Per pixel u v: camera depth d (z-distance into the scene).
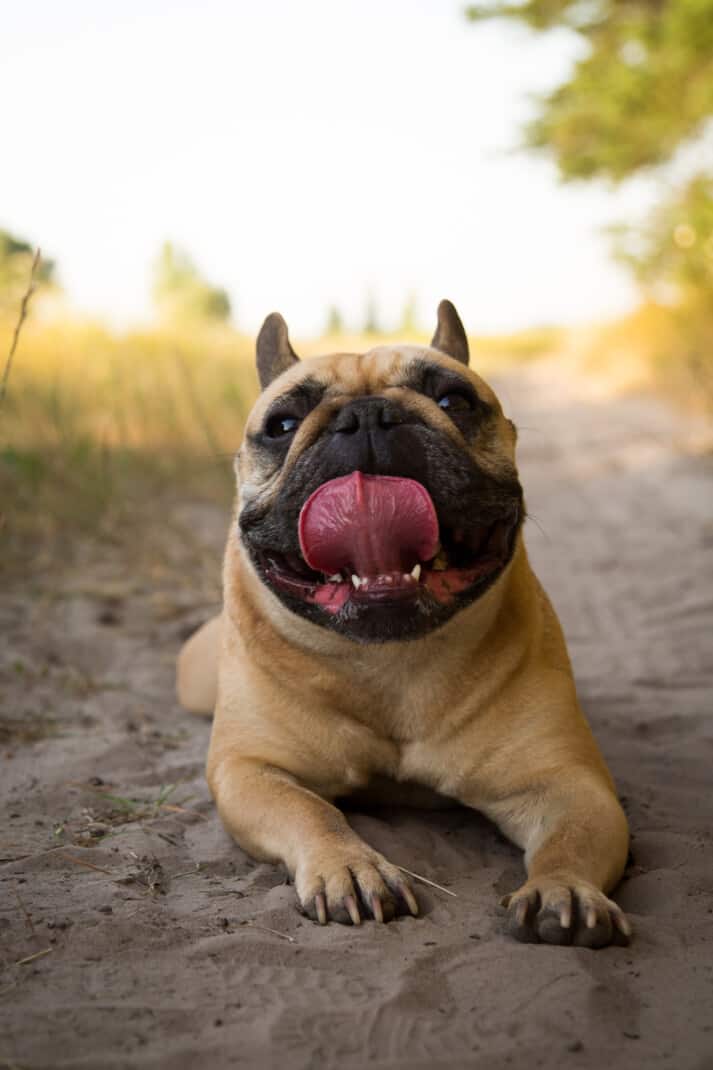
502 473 0.83
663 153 3.86
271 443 0.83
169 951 0.66
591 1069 0.57
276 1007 0.61
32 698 1.10
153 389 2.41
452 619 0.79
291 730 0.83
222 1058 0.58
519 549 0.86
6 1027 0.60
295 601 0.79
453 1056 0.58
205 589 1.52
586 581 1.57
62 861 0.78
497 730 0.82
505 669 0.82
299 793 0.79
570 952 0.66
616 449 2.66
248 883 0.75
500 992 0.63
